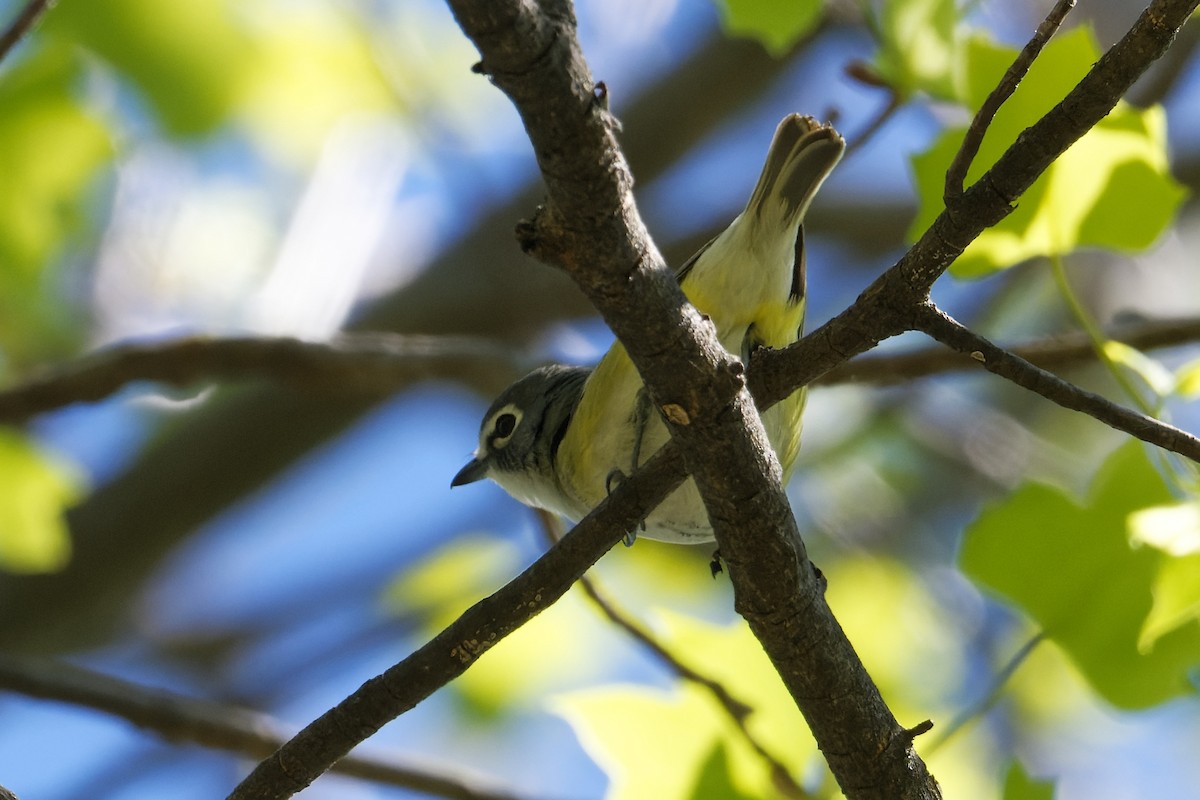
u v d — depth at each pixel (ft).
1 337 38.09
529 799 27.78
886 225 44.65
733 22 24.88
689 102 42.34
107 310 38.83
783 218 22.50
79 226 37.40
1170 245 42.42
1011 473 40.86
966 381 46.14
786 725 24.58
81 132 35.91
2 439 32.27
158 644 44.19
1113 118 20.43
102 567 40.37
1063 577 21.72
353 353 31.42
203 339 30.55
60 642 41.75
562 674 41.45
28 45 35.53
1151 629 19.89
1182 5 13.32
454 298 40.98
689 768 23.71
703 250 23.56
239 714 28.40
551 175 13.25
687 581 39.81
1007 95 14.23
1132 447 21.63
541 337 41.11
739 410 15.42
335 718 17.66
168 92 37.81
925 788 17.31
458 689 41.78
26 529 32.65
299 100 39.58
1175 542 19.34
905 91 23.85
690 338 14.89
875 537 40.32
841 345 16.25
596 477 25.35
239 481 41.22
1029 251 20.83
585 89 12.71
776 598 16.42
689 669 23.30
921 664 38.09
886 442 42.50
